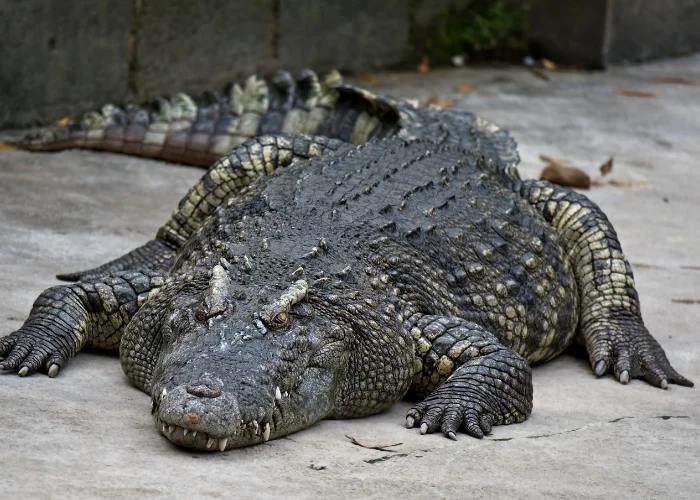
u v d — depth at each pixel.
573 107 22.59
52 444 7.06
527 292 10.42
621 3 26.31
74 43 18.53
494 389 8.74
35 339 8.91
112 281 9.45
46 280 11.18
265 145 12.47
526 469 7.63
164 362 7.84
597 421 9.00
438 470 7.45
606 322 11.34
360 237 9.52
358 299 8.78
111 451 7.10
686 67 27.52
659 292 13.02
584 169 18.33
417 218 10.12
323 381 8.17
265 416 7.45
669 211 16.62
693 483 7.60
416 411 8.54
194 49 20.91
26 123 18.02
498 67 26.06
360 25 24.11
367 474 7.23
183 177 16.25
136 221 13.89
